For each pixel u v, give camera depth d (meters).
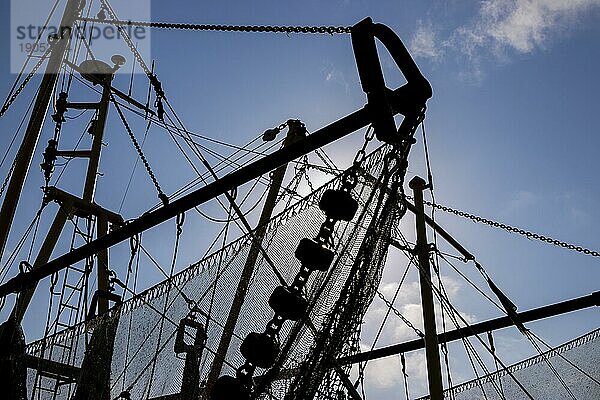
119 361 7.18
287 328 6.04
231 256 6.64
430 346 15.55
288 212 6.50
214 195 6.96
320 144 6.18
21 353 8.80
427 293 16.03
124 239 7.94
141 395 6.70
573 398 11.45
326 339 5.91
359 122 5.90
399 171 6.34
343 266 6.16
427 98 6.14
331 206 5.73
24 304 10.38
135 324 7.22
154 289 7.18
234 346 6.23
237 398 5.33
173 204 7.34
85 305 9.39
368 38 5.80
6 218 11.14
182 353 6.58
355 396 5.97
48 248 16.22
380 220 6.29
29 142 11.82
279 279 6.11
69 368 7.95
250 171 6.59
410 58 6.05
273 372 5.79
